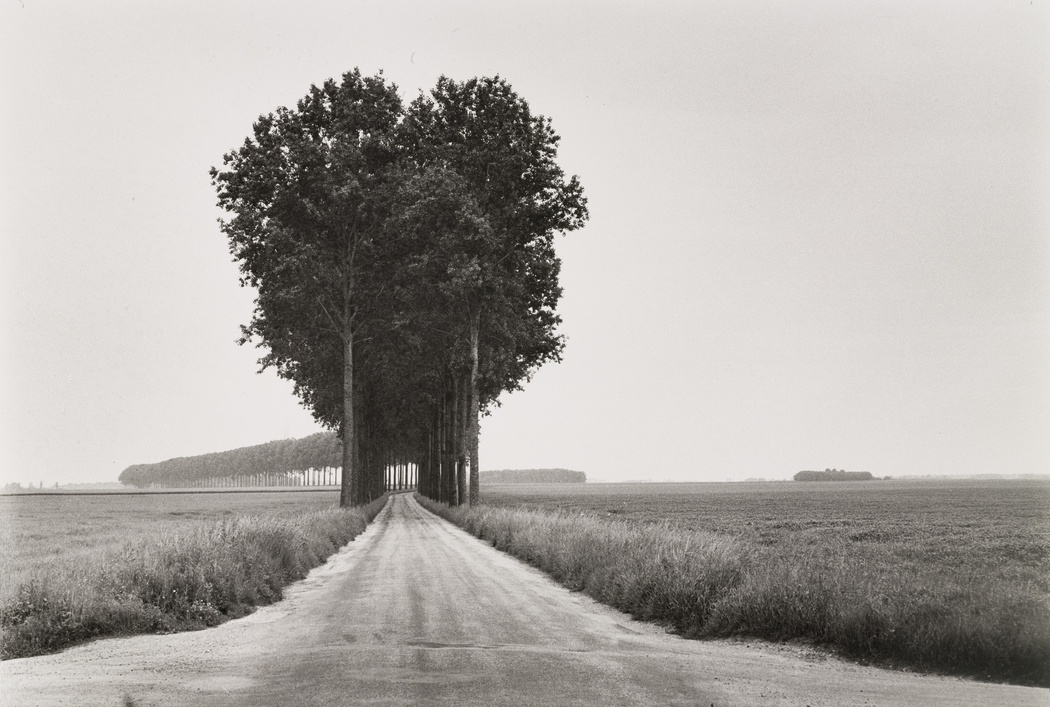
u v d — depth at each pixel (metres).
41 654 11.55
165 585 14.45
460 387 58.56
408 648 10.91
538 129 45.09
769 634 12.81
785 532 42.38
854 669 10.44
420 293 46.19
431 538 35.75
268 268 43.09
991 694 8.95
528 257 45.06
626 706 8.00
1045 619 10.60
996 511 68.44
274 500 118.62
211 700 8.27
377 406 73.19
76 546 35.81
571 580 19.12
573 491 180.25
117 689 8.87
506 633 12.34
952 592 12.38
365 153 44.62
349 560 25.80
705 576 14.69
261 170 43.56
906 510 71.38
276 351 46.16
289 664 10.05
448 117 45.56
